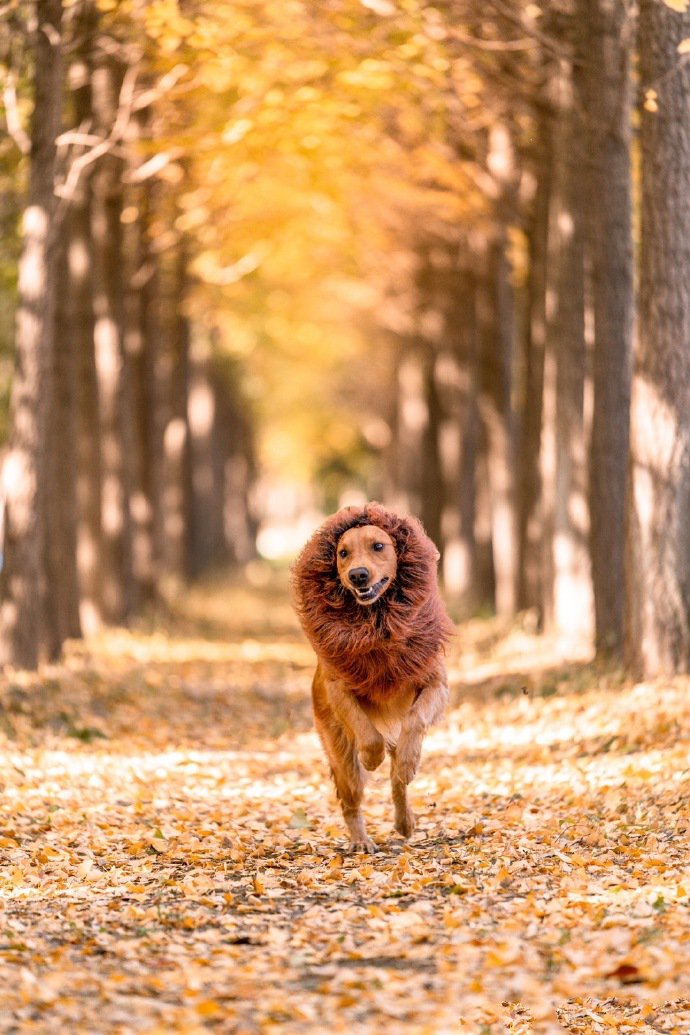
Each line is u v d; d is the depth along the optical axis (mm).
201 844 9055
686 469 12836
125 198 22219
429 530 37156
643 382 12852
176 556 34062
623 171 15250
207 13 16234
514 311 27984
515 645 19719
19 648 15422
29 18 15062
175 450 33656
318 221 25500
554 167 17984
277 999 5910
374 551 8344
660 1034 5801
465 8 15859
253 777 11867
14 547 15359
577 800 9781
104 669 17938
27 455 15305
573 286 17516
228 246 25266
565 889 7531
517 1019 5855
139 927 7004
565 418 17891
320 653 8602
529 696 14852
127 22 16500
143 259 24672
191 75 16953
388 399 50562
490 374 25000
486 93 17953
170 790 10977
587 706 13203
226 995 5949
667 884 7426
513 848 8523
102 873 8148
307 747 13562
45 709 13961
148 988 6020
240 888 7949
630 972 6180
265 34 16484
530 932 6801
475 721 14203
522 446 22781
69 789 10570
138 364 26469
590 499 16000
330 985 6070
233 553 53500
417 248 28047
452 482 33562
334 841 9266
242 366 45156
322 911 7363
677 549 12945
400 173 22062
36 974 6070
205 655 22141
